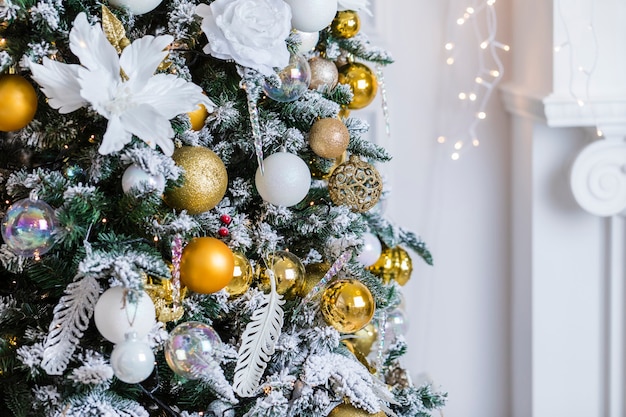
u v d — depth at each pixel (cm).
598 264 242
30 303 179
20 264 172
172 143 167
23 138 172
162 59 168
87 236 170
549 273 242
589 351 244
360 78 201
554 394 245
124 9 172
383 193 210
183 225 170
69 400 169
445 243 256
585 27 227
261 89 183
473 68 251
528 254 244
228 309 183
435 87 251
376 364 200
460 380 260
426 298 257
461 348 259
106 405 170
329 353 184
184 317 179
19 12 165
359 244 191
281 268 184
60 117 171
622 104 225
